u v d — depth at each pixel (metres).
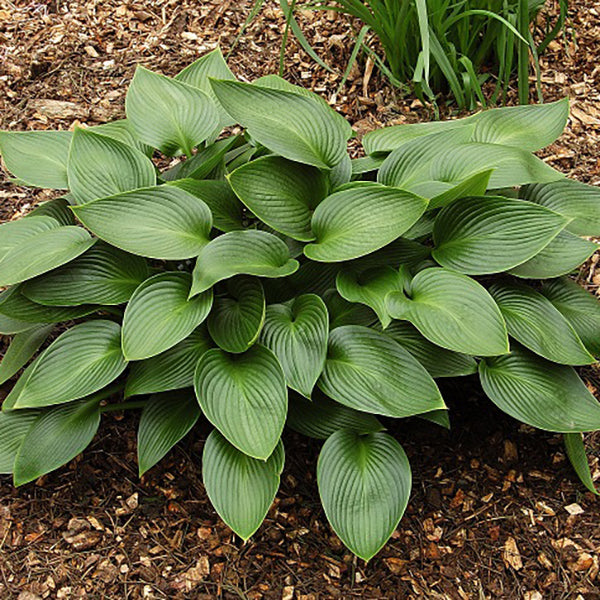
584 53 3.05
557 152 2.85
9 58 3.10
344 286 2.26
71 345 2.29
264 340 2.24
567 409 2.27
